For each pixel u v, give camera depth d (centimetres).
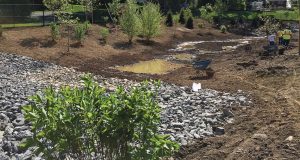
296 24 5750
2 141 967
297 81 1825
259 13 6612
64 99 514
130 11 3322
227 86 1838
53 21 3272
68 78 2031
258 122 1192
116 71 2314
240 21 5744
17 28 3073
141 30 3444
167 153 530
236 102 1480
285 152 906
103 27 3556
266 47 3050
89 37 3106
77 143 516
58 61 2439
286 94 1603
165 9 6019
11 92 1477
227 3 6538
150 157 523
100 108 511
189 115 1268
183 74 2223
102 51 2881
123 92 535
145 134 525
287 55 2617
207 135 1080
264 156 890
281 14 6444
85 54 2706
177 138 1010
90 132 514
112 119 506
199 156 914
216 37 4581
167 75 2205
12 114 1188
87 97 513
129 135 518
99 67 2411
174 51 3331
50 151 520
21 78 1923
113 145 523
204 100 1510
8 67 2145
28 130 1034
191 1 6588
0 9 3522
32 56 2452
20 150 880
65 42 2827
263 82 1886
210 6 6284
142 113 511
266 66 2222
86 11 3684
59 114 501
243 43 4106
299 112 1302
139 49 3203
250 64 2361
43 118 502
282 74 1967
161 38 3825
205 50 3475
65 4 3112
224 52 3297
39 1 4362
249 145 977
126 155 526
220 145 991
